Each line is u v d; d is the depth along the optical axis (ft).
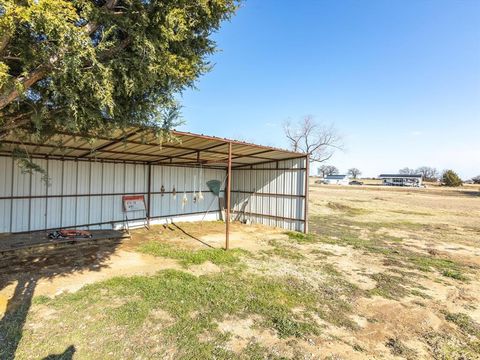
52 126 11.43
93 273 16.51
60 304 12.32
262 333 11.01
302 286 16.12
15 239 21.38
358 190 132.87
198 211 38.99
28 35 7.92
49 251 20.44
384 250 25.57
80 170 27.14
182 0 9.95
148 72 10.23
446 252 26.04
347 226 39.42
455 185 177.78
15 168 23.11
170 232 30.42
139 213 32.14
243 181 40.40
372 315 13.14
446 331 11.98
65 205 26.12
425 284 17.46
